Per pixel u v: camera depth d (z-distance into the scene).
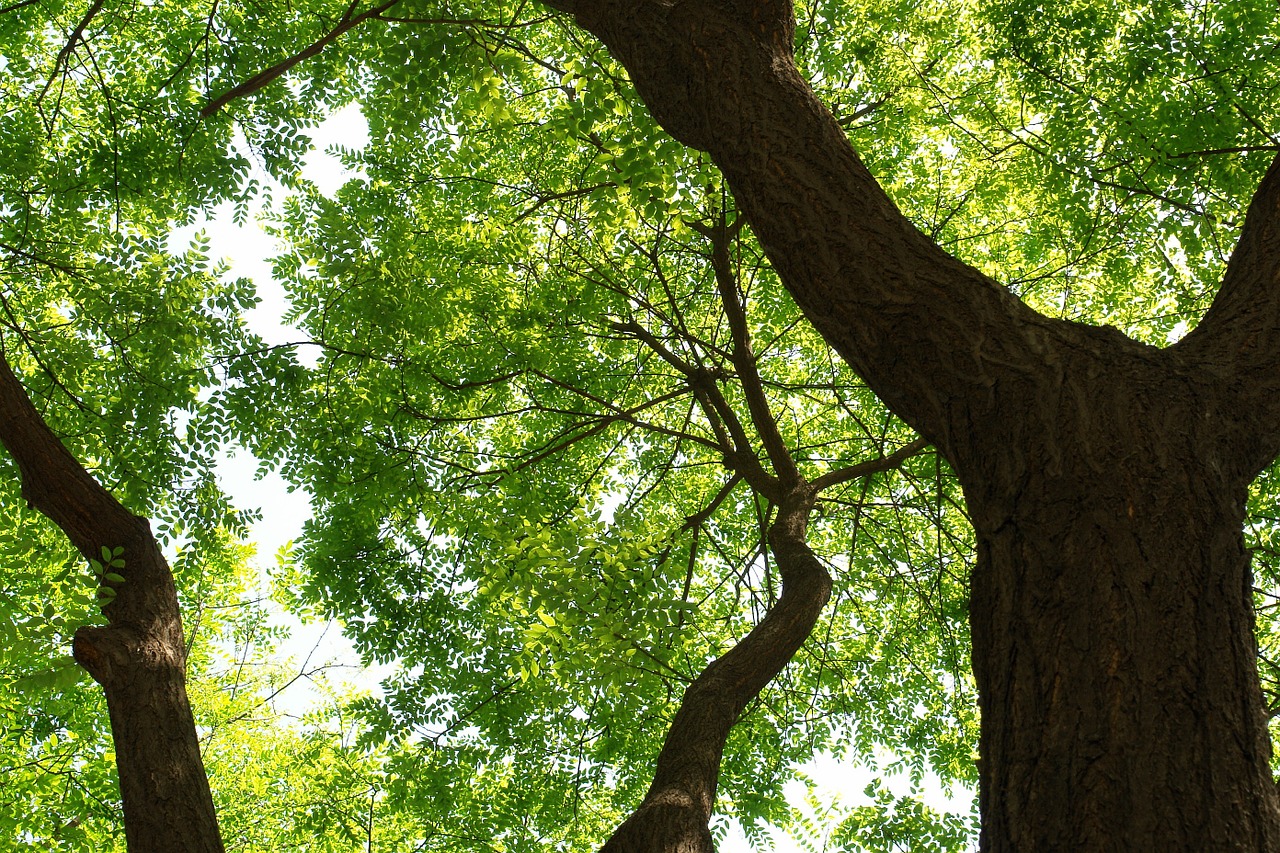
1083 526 2.00
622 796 7.74
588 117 4.82
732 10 2.94
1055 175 6.75
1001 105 7.45
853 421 8.84
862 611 8.75
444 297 7.46
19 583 5.92
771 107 2.73
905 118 7.49
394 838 8.23
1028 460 2.13
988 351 2.26
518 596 5.44
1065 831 1.73
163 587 3.57
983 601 2.15
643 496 8.04
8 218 6.14
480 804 7.69
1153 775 1.71
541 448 8.16
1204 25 6.09
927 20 7.45
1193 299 6.90
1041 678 1.91
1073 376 2.21
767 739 7.90
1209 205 6.24
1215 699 1.80
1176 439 2.12
